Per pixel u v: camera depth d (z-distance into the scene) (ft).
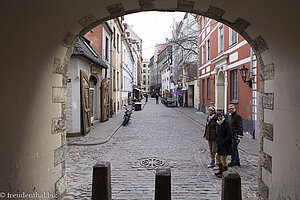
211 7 13.71
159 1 13.58
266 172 13.26
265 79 13.57
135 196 14.06
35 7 9.96
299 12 9.32
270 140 12.84
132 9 14.55
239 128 19.94
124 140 31.65
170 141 30.96
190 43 82.89
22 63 10.08
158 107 105.40
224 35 45.34
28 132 10.61
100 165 12.08
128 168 19.47
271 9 10.72
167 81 168.66
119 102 79.77
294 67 10.44
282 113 11.53
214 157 19.72
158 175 11.05
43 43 11.53
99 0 12.28
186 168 19.52
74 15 12.34
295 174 10.32
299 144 10.02
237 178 10.48
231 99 42.34
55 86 13.23
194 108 89.76
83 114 33.96
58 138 13.69
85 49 37.55
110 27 58.54
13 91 9.53
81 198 13.87
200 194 14.37
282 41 11.19
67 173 18.20
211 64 58.39
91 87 45.62
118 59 75.66
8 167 9.29
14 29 9.36
